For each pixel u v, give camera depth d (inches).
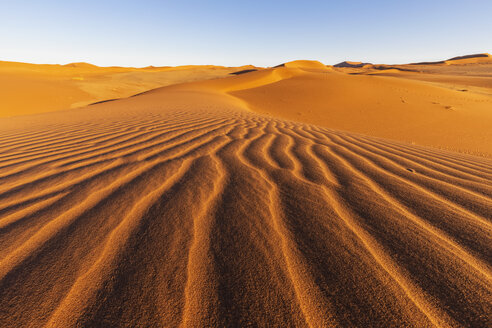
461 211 61.6
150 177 81.7
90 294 38.1
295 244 49.0
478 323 33.6
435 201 66.9
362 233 52.5
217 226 54.9
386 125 402.6
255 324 34.1
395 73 2194.9
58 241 49.6
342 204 65.0
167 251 47.1
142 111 272.4
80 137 141.8
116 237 51.1
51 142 130.2
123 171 87.1
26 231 52.7
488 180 83.7
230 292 38.6
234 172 86.7
